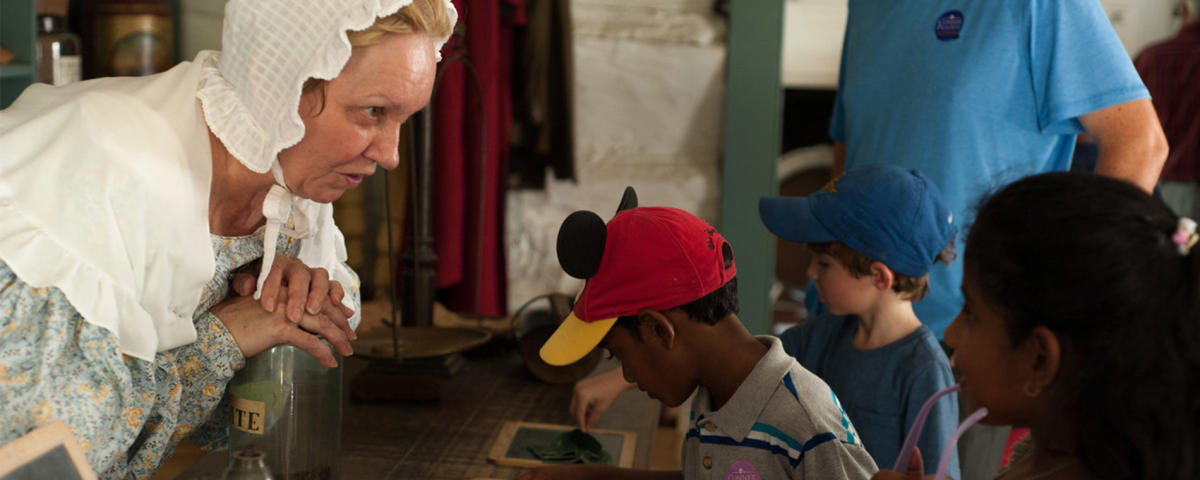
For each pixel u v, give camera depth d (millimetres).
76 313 1056
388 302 2859
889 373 1443
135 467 1184
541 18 2963
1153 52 3871
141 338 1089
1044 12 1679
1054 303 736
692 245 1100
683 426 2627
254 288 1266
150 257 1110
